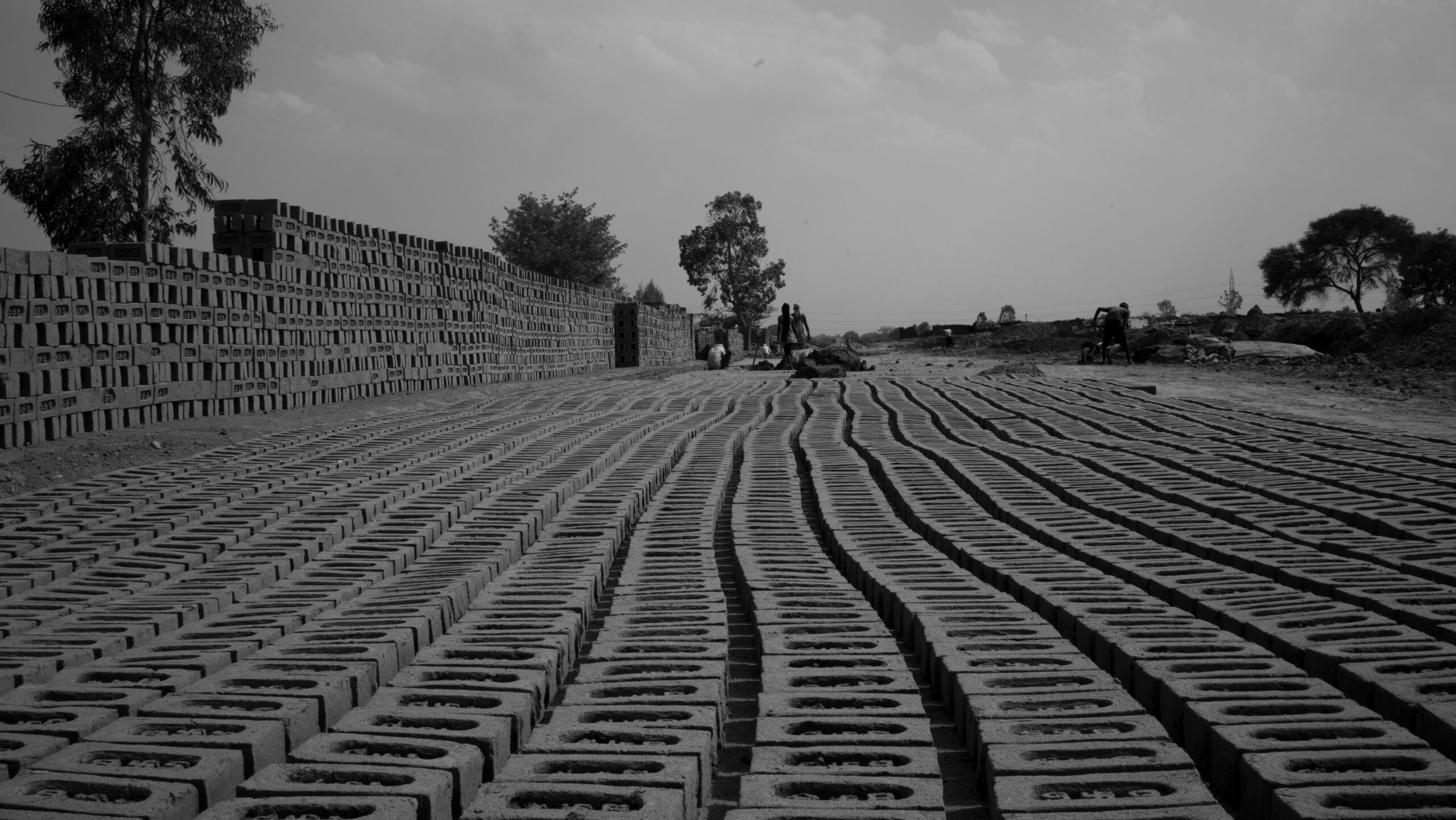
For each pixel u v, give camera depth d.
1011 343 49.94
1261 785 3.30
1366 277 57.88
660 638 4.97
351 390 18.70
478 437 13.12
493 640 4.96
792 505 8.64
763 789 3.32
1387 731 3.62
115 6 20.12
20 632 5.41
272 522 8.09
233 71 21.09
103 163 20.09
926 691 4.82
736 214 58.72
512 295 27.58
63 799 3.29
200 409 14.44
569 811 3.16
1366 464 9.66
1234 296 78.12
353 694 4.40
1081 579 5.85
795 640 4.86
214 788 3.44
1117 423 13.66
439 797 3.32
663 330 45.91
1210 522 7.43
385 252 20.19
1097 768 3.42
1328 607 5.14
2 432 10.98
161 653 4.80
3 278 10.91
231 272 15.08
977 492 8.95
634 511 8.81
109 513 8.22
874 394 19.69
